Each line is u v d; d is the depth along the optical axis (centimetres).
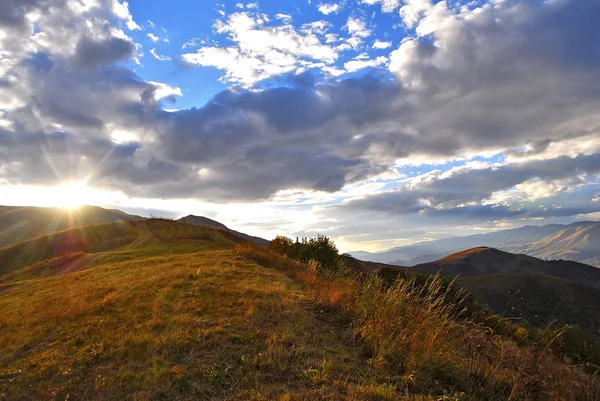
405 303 834
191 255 2530
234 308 998
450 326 739
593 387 544
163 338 778
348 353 700
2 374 706
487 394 562
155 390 575
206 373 620
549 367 581
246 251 2322
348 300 1012
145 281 1478
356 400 495
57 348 823
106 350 766
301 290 1308
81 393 600
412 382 572
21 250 4500
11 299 1847
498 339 726
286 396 509
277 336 769
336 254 2353
